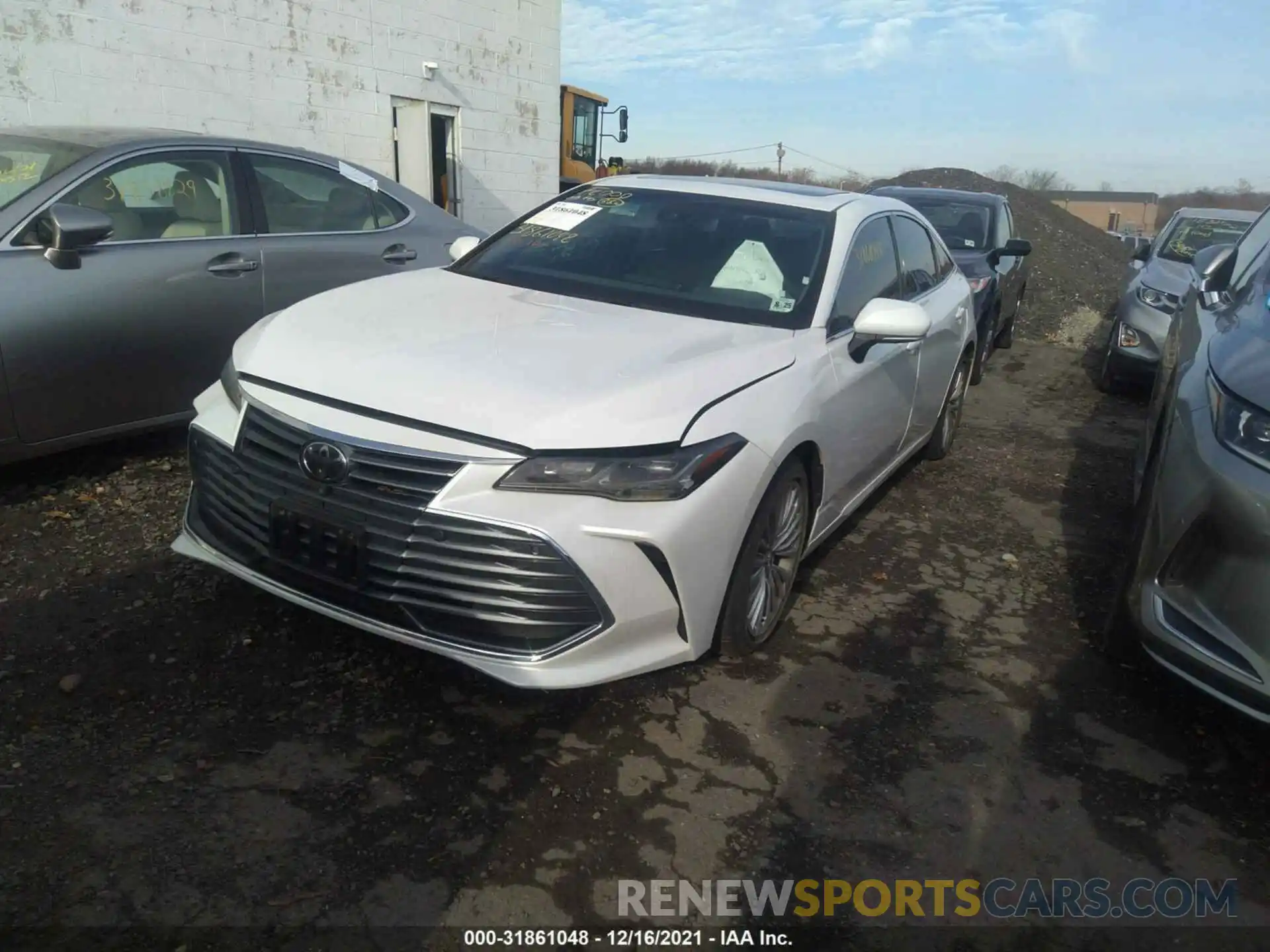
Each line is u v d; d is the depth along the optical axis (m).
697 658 2.92
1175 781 2.84
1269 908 2.39
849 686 3.20
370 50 9.60
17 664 2.90
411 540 2.57
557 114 12.16
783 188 4.37
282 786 2.51
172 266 4.22
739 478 2.80
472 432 2.54
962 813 2.63
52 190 3.94
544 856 2.36
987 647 3.54
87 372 3.97
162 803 2.41
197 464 3.08
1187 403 3.07
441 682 3.01
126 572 3.49
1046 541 4.64
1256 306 3.37
